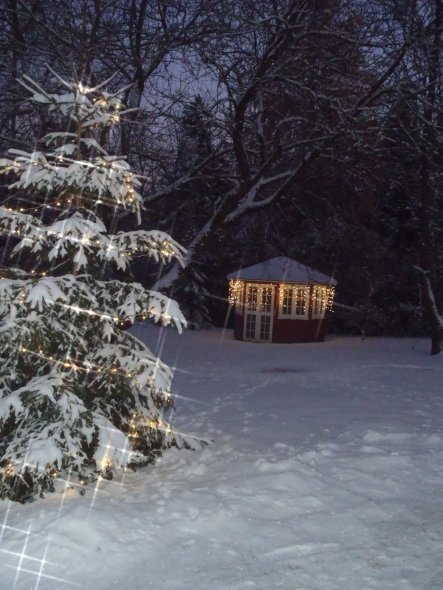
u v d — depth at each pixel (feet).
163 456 24.86
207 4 36.58
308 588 14.40
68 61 35.83
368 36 38.17
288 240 83.05
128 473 22.77
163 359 62.13
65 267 22.50
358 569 15.43
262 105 39.42
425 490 21.15
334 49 38.68
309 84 38.06
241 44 38.45
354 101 39.63
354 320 92.02
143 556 16.20
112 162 21.90
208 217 44.88
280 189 36.86
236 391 42.29
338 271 91.30
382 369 53.98
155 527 17.79
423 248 67.26
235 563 15.76
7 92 35.76
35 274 21.91
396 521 18.53
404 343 80.59
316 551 16.46
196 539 17.13
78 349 21.18
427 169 63.41
